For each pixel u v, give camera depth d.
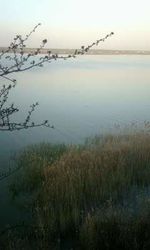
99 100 35.16
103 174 11.25
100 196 10.41
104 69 105.38
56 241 8.65
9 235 8.55
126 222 8.22
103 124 23.08
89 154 12.88
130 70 99.00
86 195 10.44
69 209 9.54
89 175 11.03
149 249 7.46
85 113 27.42
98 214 8.88
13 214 10.24
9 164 14.41
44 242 8.19
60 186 10.64
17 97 36.06
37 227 8.90
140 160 12.52
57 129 21.25
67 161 12.54
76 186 10.53
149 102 33.88
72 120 24.34
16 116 25.34
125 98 36.81
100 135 17.97
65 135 19.81
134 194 10.88
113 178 11.12
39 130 20.69
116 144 14.33
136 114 27.11
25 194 11.55
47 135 19.66
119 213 8.67
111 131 20.03
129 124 22.67
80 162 12.23
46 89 44.72
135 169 12.08
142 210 8.84
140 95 39.62
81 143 17.64
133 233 7.88
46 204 9.88
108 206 9.56
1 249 7.82
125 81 59.47
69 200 10.04
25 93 39.62
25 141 18.30
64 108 29.77
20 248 7.94
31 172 12.40
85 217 9.01
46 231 8.80
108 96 38.50
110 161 12.27
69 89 45.44
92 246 7.92
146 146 13.69
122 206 9.91
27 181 12.01
